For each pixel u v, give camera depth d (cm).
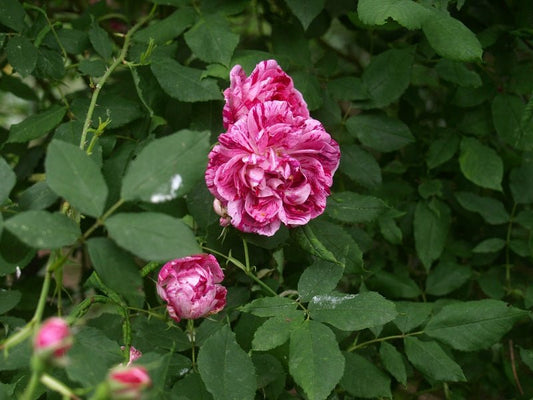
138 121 66
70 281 84
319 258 56
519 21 72
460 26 56
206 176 52
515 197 75
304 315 53
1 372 59
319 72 71
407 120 78
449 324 61
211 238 61
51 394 50
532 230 74
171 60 63
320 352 50
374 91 69
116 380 36
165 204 61
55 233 42
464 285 77
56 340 36
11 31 67
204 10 67
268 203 53
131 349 54
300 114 56
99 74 64
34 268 76
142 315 60
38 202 51
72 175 42
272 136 51
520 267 78
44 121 64
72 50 67
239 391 49
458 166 77
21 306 70
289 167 52
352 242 61
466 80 71
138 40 66
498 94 73
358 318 52
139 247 41
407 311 63
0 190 47
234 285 63
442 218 75
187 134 42
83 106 64
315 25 72
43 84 83
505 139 72
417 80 74
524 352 65
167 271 53
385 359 61
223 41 63
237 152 52
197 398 52
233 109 55
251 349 55
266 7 75
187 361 56
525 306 71
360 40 76
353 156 69
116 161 62
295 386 59
